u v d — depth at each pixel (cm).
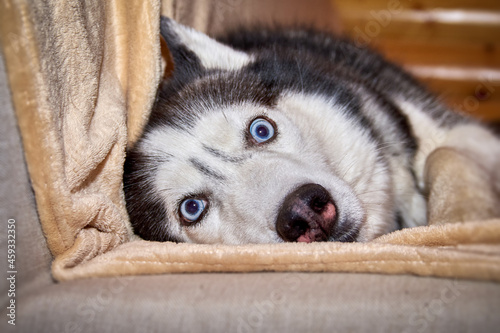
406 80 65
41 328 40
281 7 78
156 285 41
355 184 53
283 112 52
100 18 50
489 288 38
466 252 39
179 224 52
